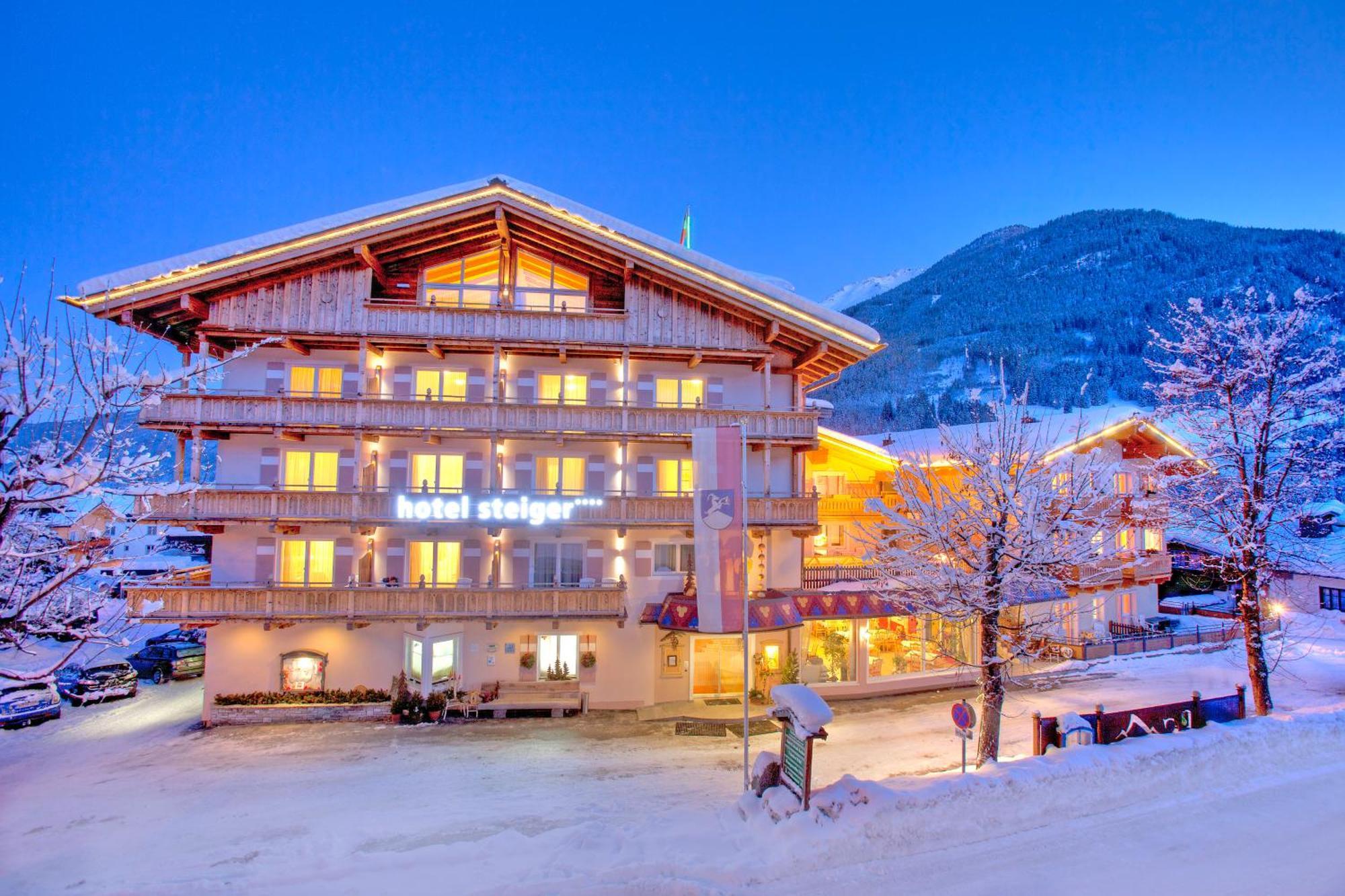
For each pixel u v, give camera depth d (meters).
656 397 26.02
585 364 25.89
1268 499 19.05
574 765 18.06
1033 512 15.70
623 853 10.95
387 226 23.50
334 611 22.67
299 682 23.55
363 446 24.52
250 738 20.78
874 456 30.62
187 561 39.38
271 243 22.83
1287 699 22.09
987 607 15.86
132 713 24.02
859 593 25.22
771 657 25.14
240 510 22.67
